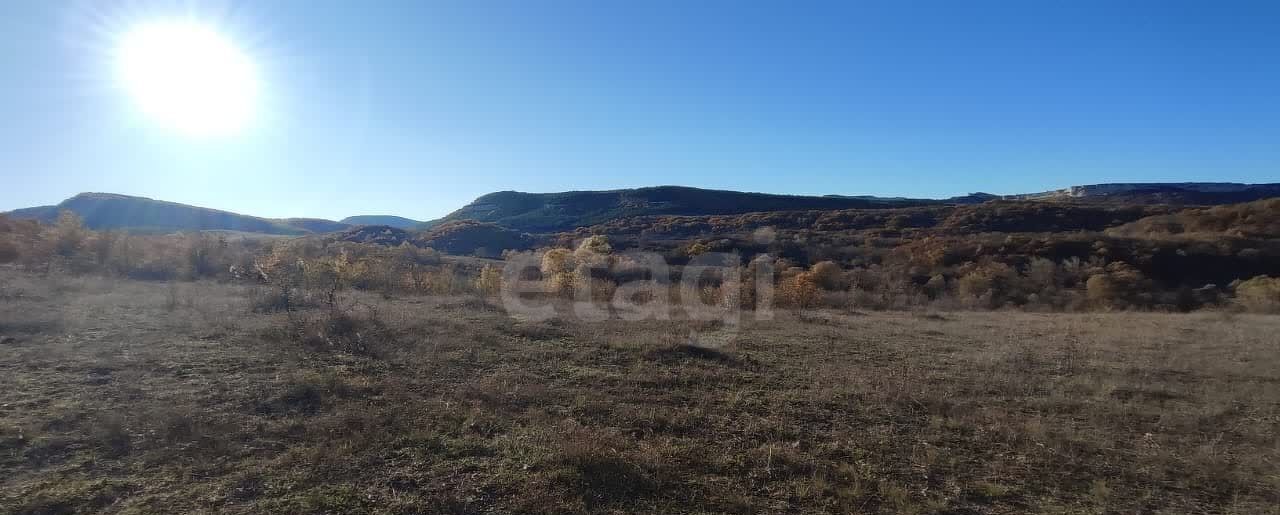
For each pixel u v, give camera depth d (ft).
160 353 31.09
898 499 16.38
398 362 31.17
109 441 18.58
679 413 23.71
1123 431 23.20
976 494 17.11
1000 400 27.09
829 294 81.30
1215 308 79.20
